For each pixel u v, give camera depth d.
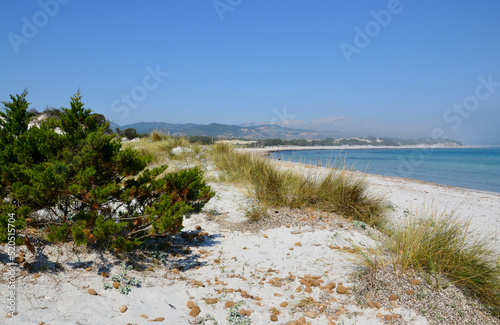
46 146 3.66
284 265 4.14
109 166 3.84
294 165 8.26
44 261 3.26
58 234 3.15
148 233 4.05
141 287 3.21
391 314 2.98
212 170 9.68
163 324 2.60
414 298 3.18
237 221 5.76
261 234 5.23
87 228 3.50
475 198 10.10
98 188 3.52
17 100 4.28
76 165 3.70
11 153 3.74
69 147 3.73
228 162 9.63
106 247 3.79
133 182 4.24
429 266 3.64
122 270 3.44
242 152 10.09
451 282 3.37
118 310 2.74
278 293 3.41
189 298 3.18
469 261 3.63
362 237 5.10
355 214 6.08
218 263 4.17
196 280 3.56
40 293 2.73
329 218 5.84
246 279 3.71
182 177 4.25
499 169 24.11
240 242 4.93
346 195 6.30
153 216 3.68
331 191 6.41
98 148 3.68
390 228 5.57
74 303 2.69
